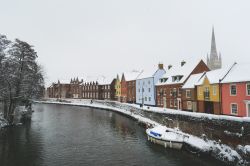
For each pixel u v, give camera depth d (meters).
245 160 20.08
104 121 48.28
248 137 22.36
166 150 27.03
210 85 41.12
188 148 25.72
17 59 39.62
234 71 38.44
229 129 25.17
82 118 52.97
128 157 24.84
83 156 25.28
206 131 28.42
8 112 40.22
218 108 39.16
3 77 36.75
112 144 29.97
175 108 53.09
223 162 21.14
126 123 45.62
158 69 63.38
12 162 23.34
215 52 141.62
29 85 41.31
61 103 99.75
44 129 39.50
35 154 25.84
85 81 112.50
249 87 33.84
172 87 54.28
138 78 71.56
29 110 55.44
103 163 23.20
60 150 27.39
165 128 30.53
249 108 33.94
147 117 46.69
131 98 76.44
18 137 33.19
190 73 50.41
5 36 37.62
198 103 44.62
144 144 29.83
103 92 100.06
